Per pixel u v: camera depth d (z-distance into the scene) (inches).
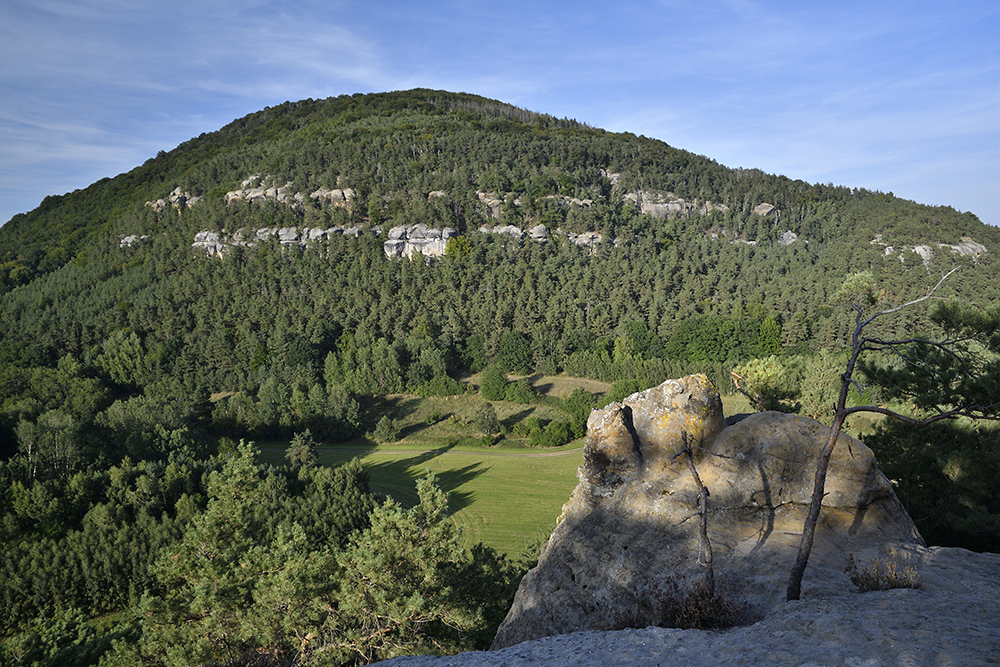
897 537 550.6
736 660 320.5
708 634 374.3
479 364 5403.5
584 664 354.6
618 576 542.0
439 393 4881.9
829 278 6407.5
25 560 1899.6
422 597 746.2
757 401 1337.4
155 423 3740.2
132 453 3115.2
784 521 560.7
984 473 901.8
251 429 4387.3
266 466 2797.7
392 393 4977.9
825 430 619.2
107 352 5531.5
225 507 920.9
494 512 2935.5
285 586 746.2
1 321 6806.1
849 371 438.0
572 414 4355.3
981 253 7278.5
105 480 2486.5
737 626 420.2
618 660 351.6
